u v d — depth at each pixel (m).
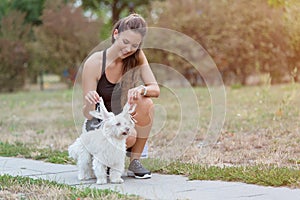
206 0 23.12
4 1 31.12
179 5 23.27
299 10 16.53
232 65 22.98
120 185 6.02
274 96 14.98
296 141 8.60
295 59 22.89
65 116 13.90
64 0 28.33
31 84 28.45
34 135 10.62
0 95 23.62
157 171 6.80
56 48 26.88
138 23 6.45
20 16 27.27
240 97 15.95
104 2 33.25
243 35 22.72
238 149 8.31
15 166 7.42
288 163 7.05
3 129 11.62
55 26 26.69
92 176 6.45
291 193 5.41
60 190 5.56
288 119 10.83
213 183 6.00
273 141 8.70
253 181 5.92
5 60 26.94
